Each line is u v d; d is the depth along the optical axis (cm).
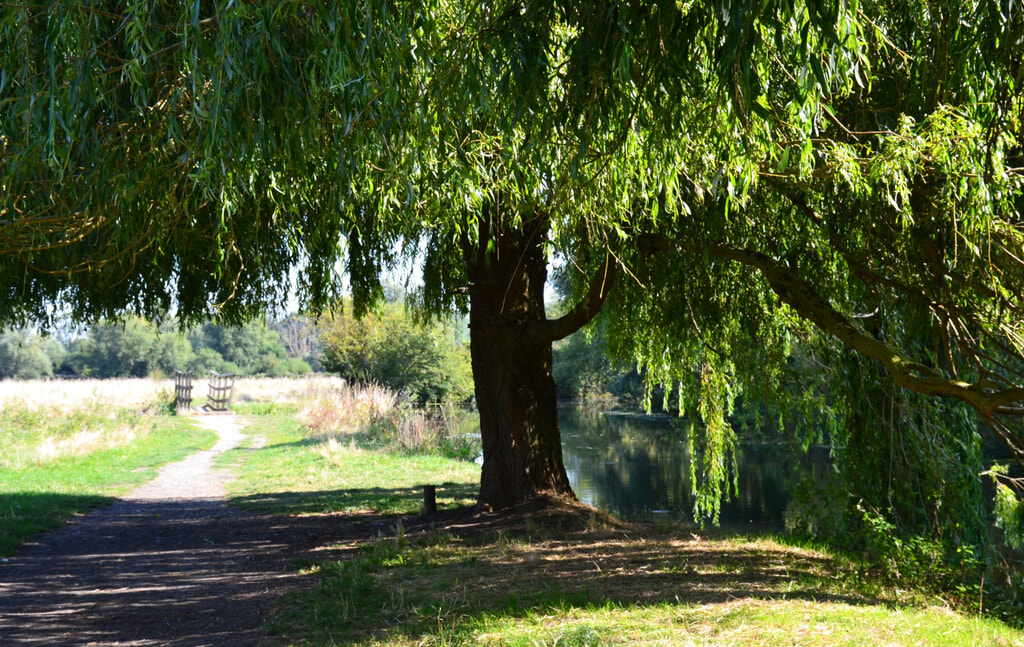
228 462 2208
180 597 750
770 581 666
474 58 398
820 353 959
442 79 428
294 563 884
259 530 1162
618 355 1083
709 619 532
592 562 764
